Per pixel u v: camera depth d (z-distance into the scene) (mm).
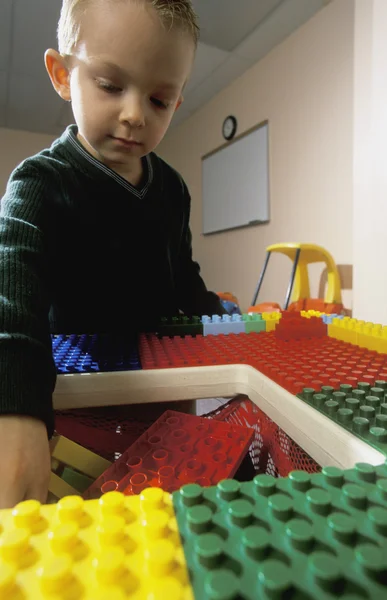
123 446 491
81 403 419
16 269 397
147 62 440
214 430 395
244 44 2199
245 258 2615
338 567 152
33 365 329
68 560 152
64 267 660
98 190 677
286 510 182
